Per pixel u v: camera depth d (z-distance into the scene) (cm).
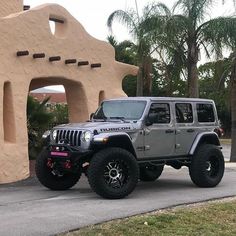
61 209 893
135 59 2577
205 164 1184
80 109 1557
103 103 1170
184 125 1168
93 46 1577
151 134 1094
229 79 2311
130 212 862
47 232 718
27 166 1330
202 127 1212
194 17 2231
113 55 1653
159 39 2244
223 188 1185
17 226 754
